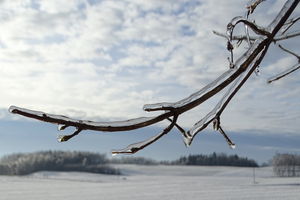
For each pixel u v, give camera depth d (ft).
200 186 219.00
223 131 5.88
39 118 4.38
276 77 7.86
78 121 4.55
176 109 5.27
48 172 441.27
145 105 5.16
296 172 347.15
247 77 5.81
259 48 5.75
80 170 453.58
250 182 255.09
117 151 5.18
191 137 5.50
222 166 510.99
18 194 179.22
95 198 159.12
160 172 464.24
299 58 7.75
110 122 4.78
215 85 5.50
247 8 6.00
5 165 456.45
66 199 156.56
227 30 5.67
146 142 5.26
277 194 160.45
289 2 5.97
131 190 198.18
